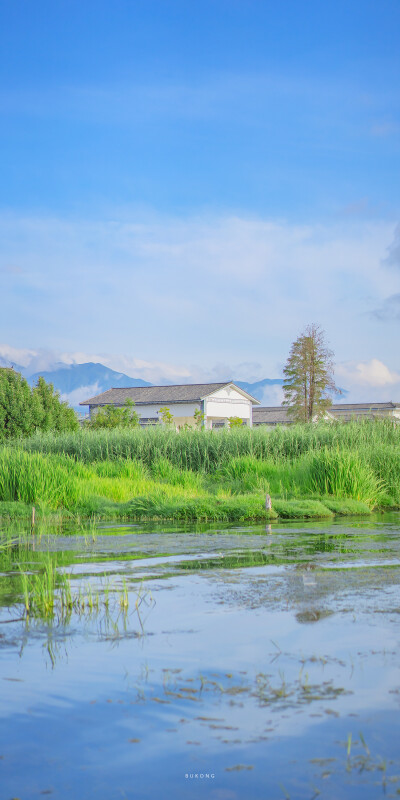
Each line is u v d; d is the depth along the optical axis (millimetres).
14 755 3531
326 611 6344
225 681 4516
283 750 3549
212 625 5887
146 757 3500
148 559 9578
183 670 4734
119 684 4484
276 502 16500
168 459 26578
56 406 35594
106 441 28062
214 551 10336
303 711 4023
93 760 3475
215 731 3781
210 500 16234
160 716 3982
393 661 4844
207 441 27000
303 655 5012
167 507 15797
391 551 10305
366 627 5754
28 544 11195
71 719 3953
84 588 7520
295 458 23500
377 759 3443
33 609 6559
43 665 4875
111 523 14609
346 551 10305
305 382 59406
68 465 20250
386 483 20281
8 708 4113
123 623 6000
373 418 29250
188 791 3133
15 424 32250
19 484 16984
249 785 3207
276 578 8070
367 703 4125
